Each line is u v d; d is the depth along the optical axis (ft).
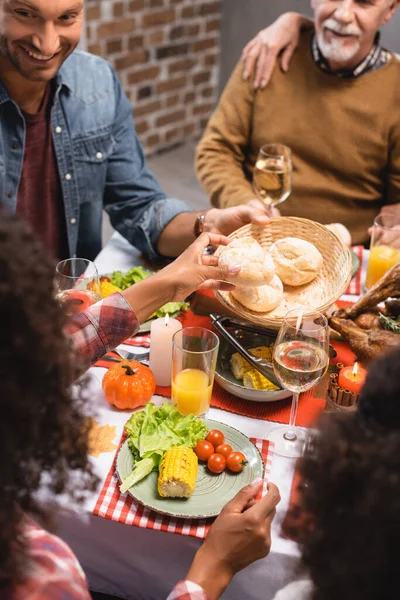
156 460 3.89
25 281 2.11
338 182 7.66
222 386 4.62
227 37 14.66
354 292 5.81
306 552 2.34
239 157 8.06
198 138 15.75
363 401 2.26
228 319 4.93
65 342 2.33
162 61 14.03
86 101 6.54
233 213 5.50
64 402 2.39
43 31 5.37
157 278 4.26
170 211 6.28
